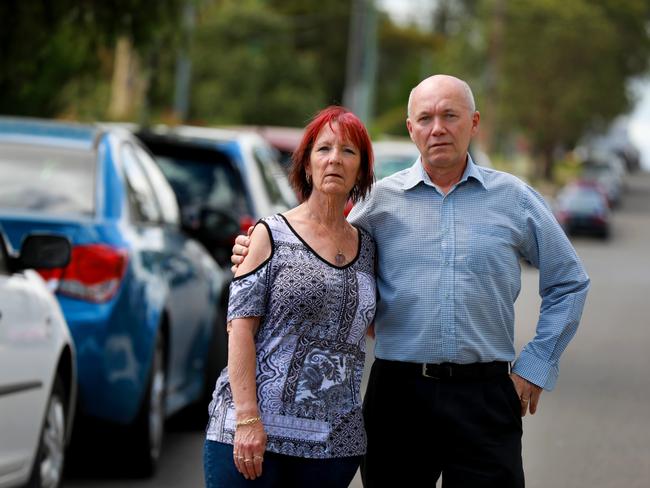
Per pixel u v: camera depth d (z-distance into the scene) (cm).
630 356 1730
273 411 586
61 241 835
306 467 588
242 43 7625
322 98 7762
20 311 784
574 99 7956
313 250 594
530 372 650
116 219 959
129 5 1952
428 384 640
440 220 640
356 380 600
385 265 643
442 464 648
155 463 994
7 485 752
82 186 972
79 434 952
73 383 875
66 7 1881
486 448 637
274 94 7519
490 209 644
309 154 604
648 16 8775
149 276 962
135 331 927
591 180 7819
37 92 2283
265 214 1350
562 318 650
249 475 583
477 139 7919
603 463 1080
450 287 635
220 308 1236
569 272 652
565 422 1248
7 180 966
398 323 641
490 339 642
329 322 592
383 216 645
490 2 8244
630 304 2528
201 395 1182
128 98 4994
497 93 8025
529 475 1030
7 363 745
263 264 590
